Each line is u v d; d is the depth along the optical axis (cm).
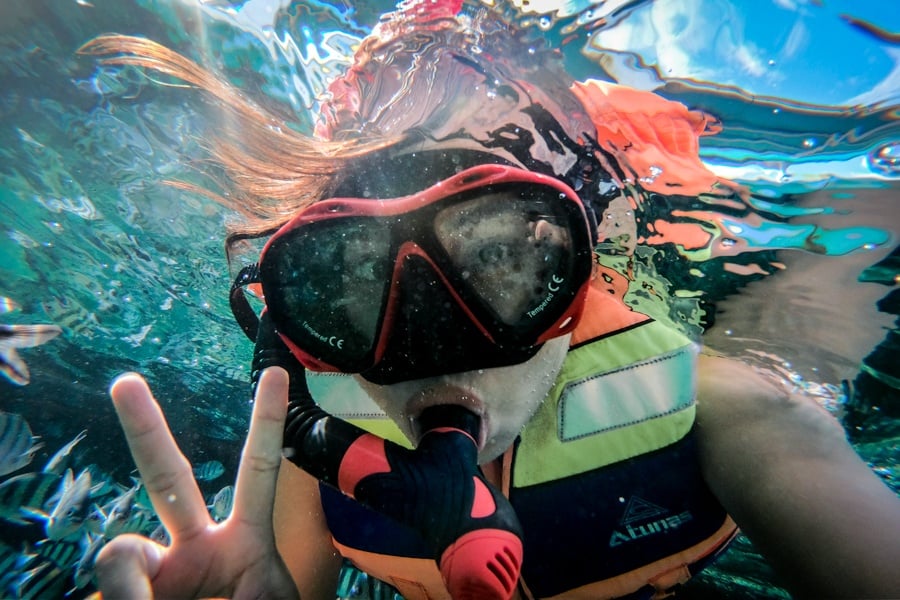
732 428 26
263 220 35
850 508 21
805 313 40
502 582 16
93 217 79
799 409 26
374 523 33
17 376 73
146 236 78
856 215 36
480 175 22
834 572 20
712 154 36
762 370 34
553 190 22
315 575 34
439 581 32
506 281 22
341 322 23
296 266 23
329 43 48
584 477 29
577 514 29
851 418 46
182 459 22
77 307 97
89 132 66
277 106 55
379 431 33
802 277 38
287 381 23
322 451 21
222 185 53
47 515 68
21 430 70
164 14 55
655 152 34
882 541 19
